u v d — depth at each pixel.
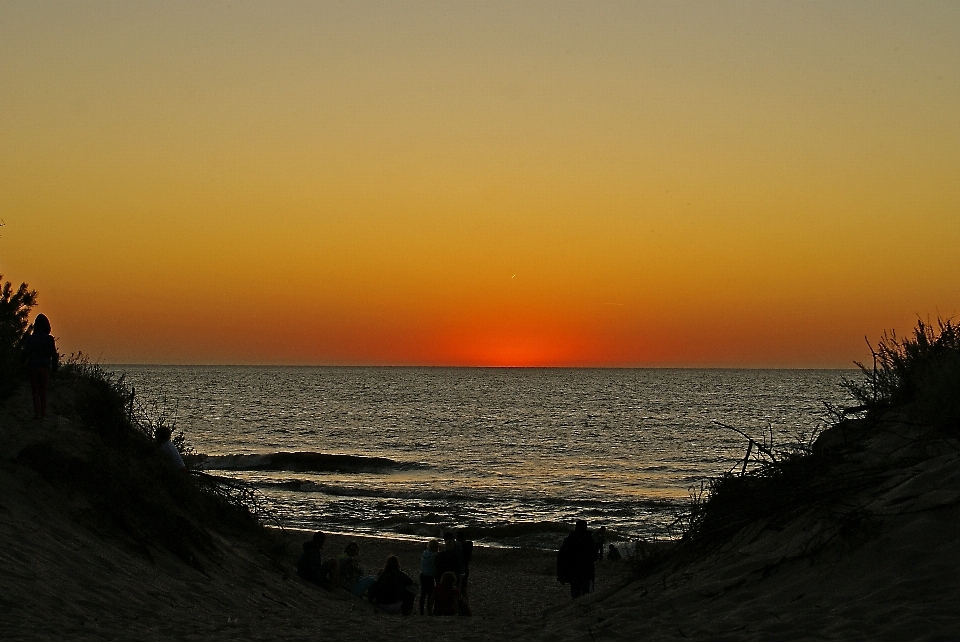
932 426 8.29
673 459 59.91
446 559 15.40
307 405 123.88
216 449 66.06
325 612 11.75
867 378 9.87
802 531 7.93
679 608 7.58
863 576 6.58
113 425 13.55
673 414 106.06
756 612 6.68
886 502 7.33
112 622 7.80
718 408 117.81
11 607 7.34
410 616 13.25
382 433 80.88
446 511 36.81
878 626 5.70
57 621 7.32
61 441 11.77
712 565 8.55
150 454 13.92
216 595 10.31
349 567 15.12
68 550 9.46
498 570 24.47
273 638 8.23
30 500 10.31
